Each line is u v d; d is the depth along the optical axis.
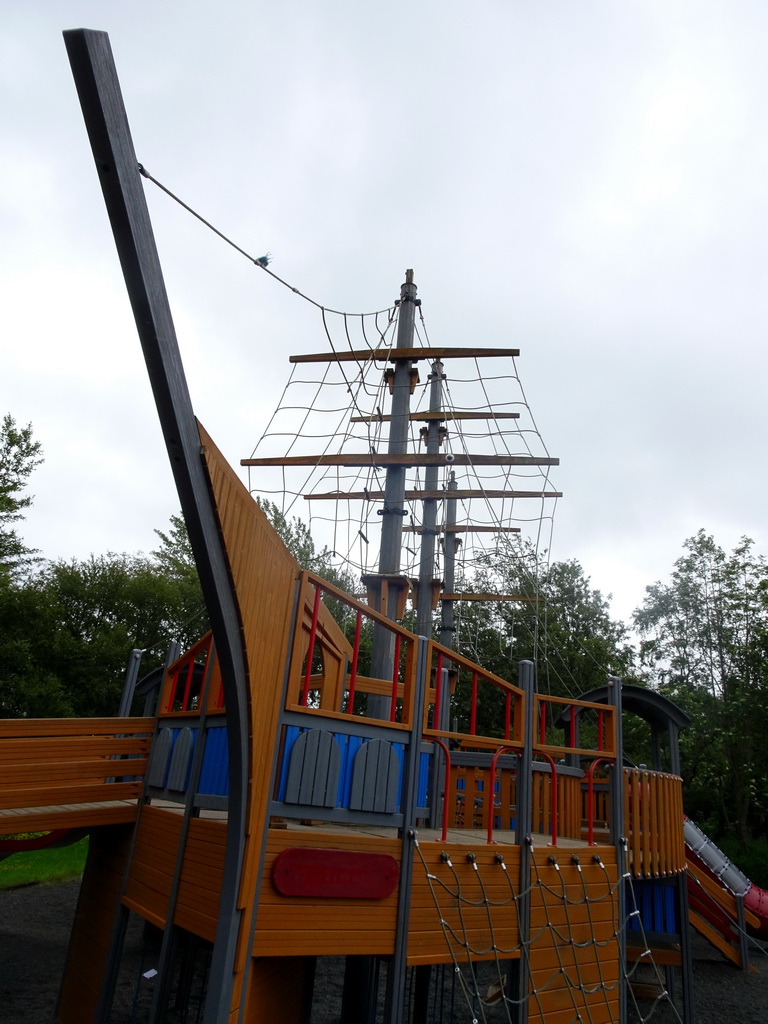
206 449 3.45
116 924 5.95
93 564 31.39
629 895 10.55
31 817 5.89
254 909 4.35
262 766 4.48
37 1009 7.90
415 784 5.35
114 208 2.66
